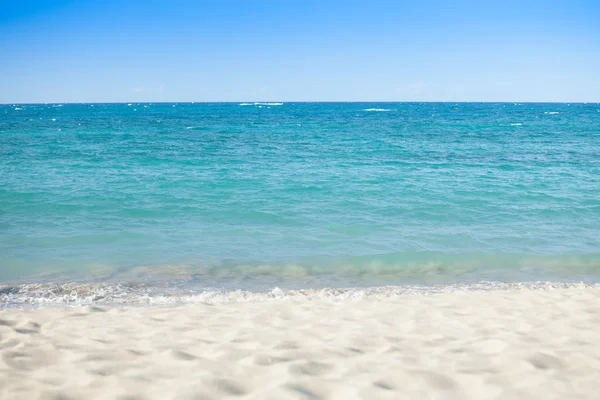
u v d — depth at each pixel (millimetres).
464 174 20109
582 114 110750
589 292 7082
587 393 3686
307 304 6539
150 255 9703
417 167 22281
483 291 7375
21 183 16781
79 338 5043
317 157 26156
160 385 3830
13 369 4156
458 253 10023
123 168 20969
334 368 4168
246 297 7395
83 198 14500
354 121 74125
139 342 4922
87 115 99875
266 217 12711
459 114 109750
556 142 37531
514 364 4219
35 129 50312
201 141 36562
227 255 9781
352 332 5234
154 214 12906
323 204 14227
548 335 5039
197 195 15250
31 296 7414
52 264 9062
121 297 7430
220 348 4711
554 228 11906
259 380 3922
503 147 33156
